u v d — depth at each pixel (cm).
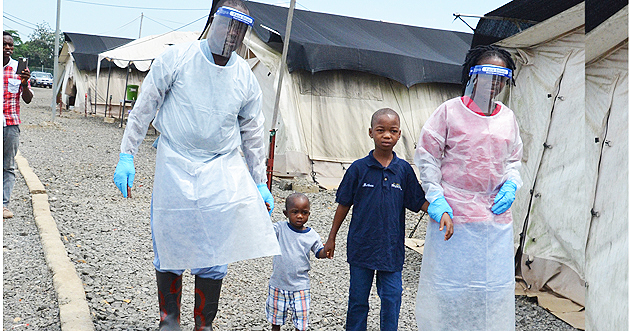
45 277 428
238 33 296
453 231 307
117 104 2131
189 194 297
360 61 1020
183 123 297
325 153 1034
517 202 526
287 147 998
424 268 322
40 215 609
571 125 473
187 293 429
